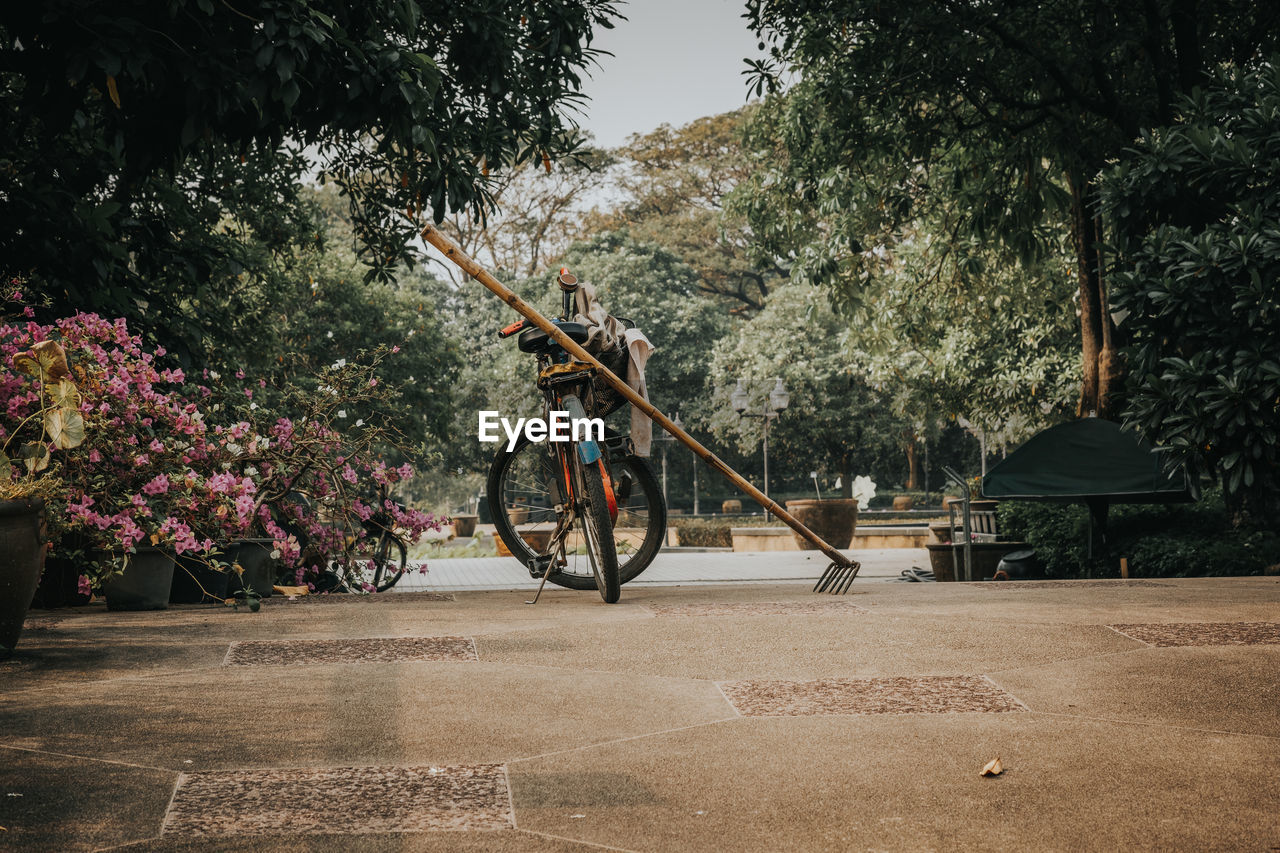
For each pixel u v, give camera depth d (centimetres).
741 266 4981
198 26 563
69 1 534
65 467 571
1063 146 1288
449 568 1530
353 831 218
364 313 2277
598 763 264
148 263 934
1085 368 1320
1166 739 282
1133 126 1249
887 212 1622
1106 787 245
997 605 505
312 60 591
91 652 392
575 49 869
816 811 231
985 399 1981
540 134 918
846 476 3766
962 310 1917
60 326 606
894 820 226
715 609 491
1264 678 345
